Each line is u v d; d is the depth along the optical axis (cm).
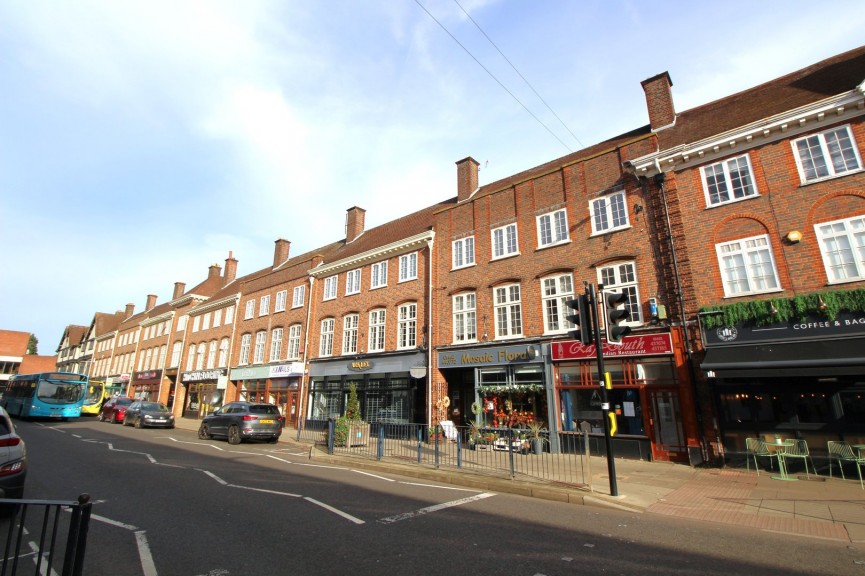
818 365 1010
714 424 1205
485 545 586
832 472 1036
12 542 600
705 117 1529
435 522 689
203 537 607
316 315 2652
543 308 1617
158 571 493
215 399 3259
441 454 1357
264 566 509
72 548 364
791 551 577
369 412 2150
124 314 6400
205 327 3700
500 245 1823
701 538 630
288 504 787
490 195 1898
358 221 3030
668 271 1355
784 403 1137
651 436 1307
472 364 1736
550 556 550
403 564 517
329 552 553
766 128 1231
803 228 1162
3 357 6856
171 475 1045
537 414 1552
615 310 906
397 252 2238
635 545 599
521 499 874
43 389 2702
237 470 1127
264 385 2873
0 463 668
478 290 1825
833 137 1167
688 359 1266
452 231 2006
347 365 2295
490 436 1499
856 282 1069
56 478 992
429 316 1956
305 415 2488
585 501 838
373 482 1014
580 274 1555
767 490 916
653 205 1427
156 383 4047
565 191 1659
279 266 3294
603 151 1588
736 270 1244
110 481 970
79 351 6594
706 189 1339
